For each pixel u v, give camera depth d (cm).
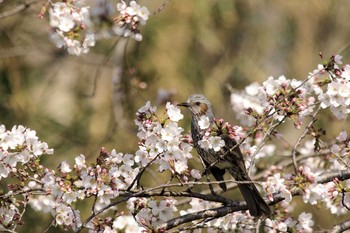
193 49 1644
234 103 1217
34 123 1627
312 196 831
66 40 940
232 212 894
